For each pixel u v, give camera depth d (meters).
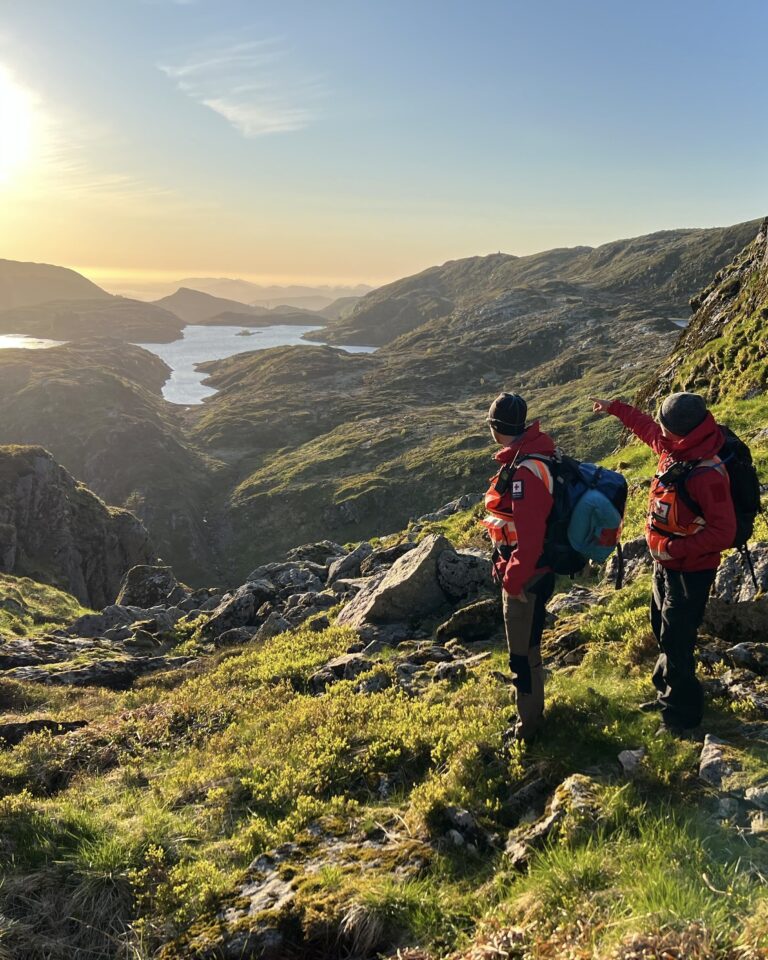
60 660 17.08
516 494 4.68
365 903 4.03
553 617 8.98
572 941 3.28
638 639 6.79
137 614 22.30
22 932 4.58
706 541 4.57
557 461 4.78
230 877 4.88
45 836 5.43
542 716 5.39
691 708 5.02
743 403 18.88
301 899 4.26
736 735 4.83
